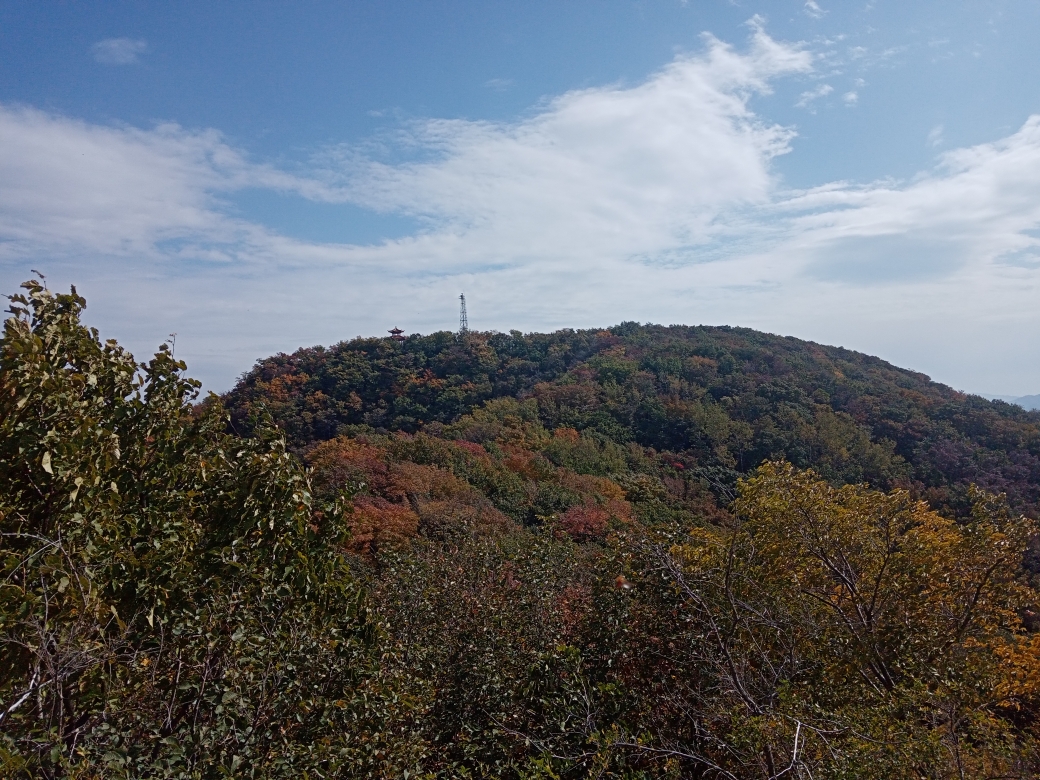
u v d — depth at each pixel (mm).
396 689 5281
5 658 3303
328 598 5648
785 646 7289
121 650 4000
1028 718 7770
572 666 6172
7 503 3807
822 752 4328
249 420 5801
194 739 3736
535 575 8422
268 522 5211
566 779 5590
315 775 4062
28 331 3945
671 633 6766
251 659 4375
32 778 2984
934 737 4191
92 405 4539
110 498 4227
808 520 10023
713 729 5746
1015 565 9109
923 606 9195
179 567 4453
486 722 6289
